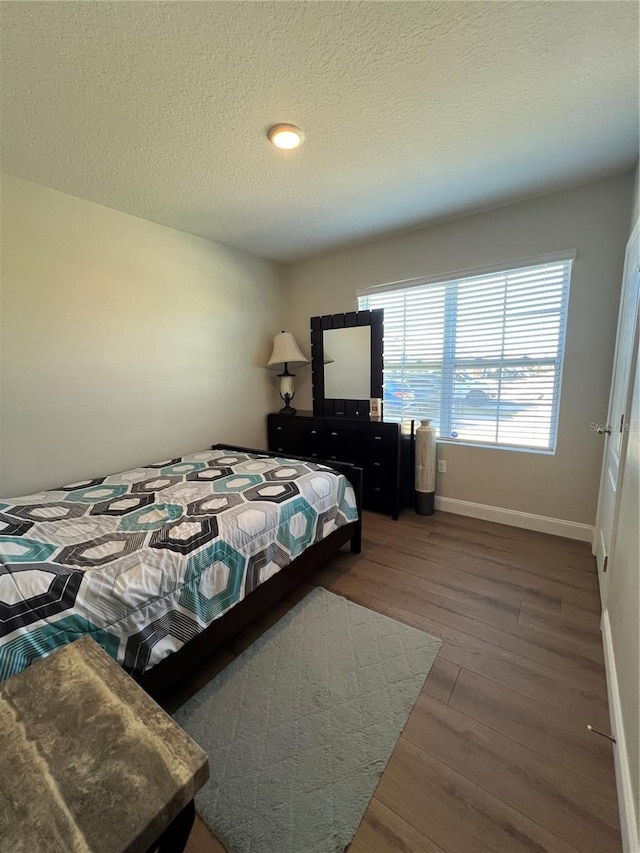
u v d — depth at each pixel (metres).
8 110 1.50
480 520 2.99
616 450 1.94
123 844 0.48
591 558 2.37
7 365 2.09
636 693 1.03
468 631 1.76
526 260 2.55
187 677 1.54
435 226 2.89
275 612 1.93
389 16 1.13
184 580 1.45
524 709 1.36
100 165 1.94
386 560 2.42
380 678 1.51
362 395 3.42
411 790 1.11
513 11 1.13
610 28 1.18
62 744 0.61
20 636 1.07
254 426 3.72
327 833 1.01
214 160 1.92
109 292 2.50
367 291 3.32
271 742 1.26
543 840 0.99
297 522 1.99
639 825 0.88
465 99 1.52
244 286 3.48
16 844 0.48
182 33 1.16
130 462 2.72
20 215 2.07
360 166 2.02
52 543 1.51
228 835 1.02
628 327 1.87
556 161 2.02
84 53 1.23
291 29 1.17
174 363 2.95
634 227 1.90
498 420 2.87
